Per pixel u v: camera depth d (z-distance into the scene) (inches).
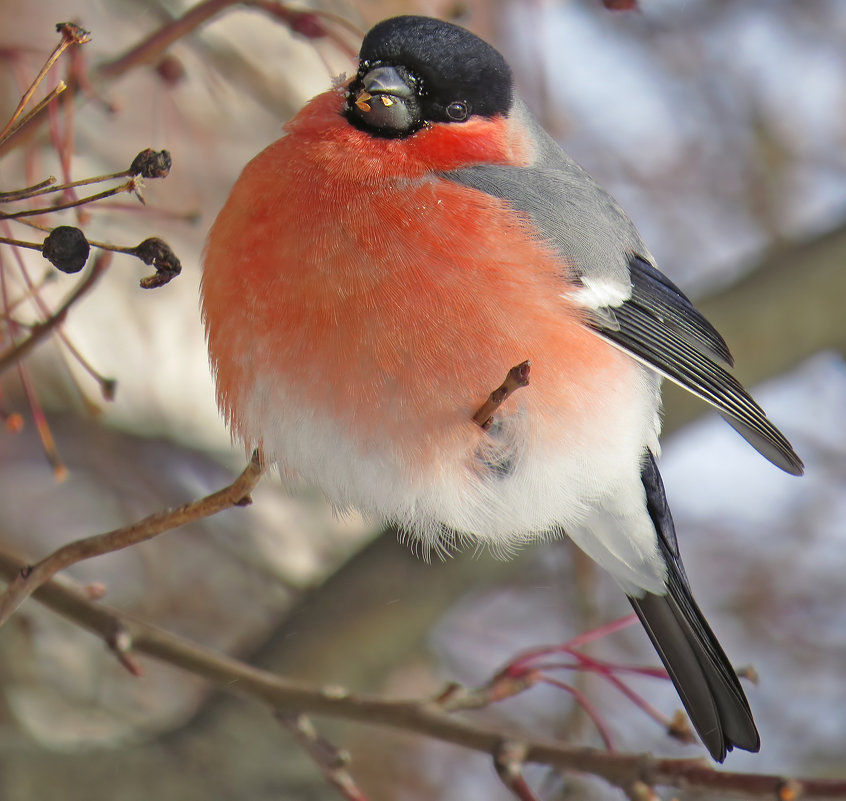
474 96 299.4
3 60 342.3
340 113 294.2
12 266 337.7
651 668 308.7
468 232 277.4
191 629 497.4
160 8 448.1
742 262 561.6
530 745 282.7
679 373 314.7
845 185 599.5
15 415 306.3
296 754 425.7
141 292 505.0
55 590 313.7
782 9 599.5
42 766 396.8
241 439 289.7
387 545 463.8
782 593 528.7
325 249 272.8
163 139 464.1
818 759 489.7
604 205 323.3
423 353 271.9
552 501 294.8
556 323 282.7
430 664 506.9
